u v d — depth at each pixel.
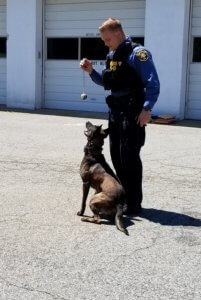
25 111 15.34
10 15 15.98
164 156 8.67
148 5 13.69
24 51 15.91
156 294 3.57
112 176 5.07
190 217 5.32
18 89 16.16
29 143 9.72
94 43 15.09
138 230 4.88
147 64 4.96
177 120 13.56
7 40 16.12
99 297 3.51
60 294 3.54
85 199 5.20
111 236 4.69
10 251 4.29
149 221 5.16
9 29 16.05
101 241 4.55
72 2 15.28
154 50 13.74
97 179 5.03
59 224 4.99
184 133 11.40
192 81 13.81
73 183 6.66
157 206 5.71
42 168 7.54
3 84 16.92
